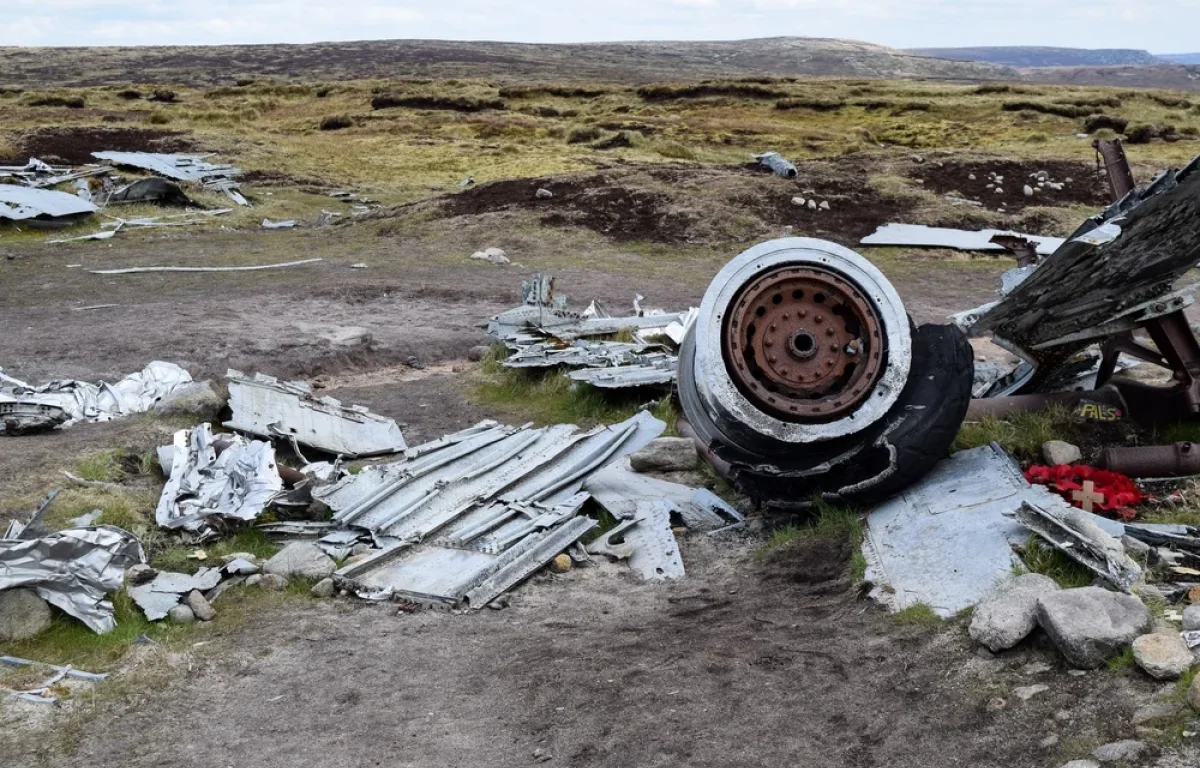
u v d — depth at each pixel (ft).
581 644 13.71
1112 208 14.57
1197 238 14.99
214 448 18.54
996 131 85.51
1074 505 14.89
